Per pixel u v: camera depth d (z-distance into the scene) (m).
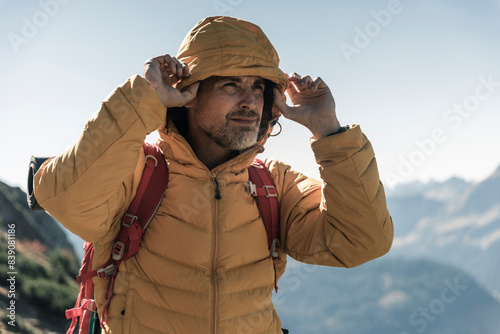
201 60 2.39
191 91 2.36
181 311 2.24
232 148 2.47
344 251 2.53
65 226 2.13
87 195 2.05
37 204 2.27
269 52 2.54
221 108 2.45
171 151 2.47
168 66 2.34
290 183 2.74
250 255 2.41
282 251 2.70
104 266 2.32
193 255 2.29
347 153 2.39
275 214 2.56
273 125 2.86
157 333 2.22
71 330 2.38
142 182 2.35
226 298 2.28
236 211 2.42
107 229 2.20
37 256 27.94
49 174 2.09
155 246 2.32
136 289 2.28
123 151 2.09
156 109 2.15
